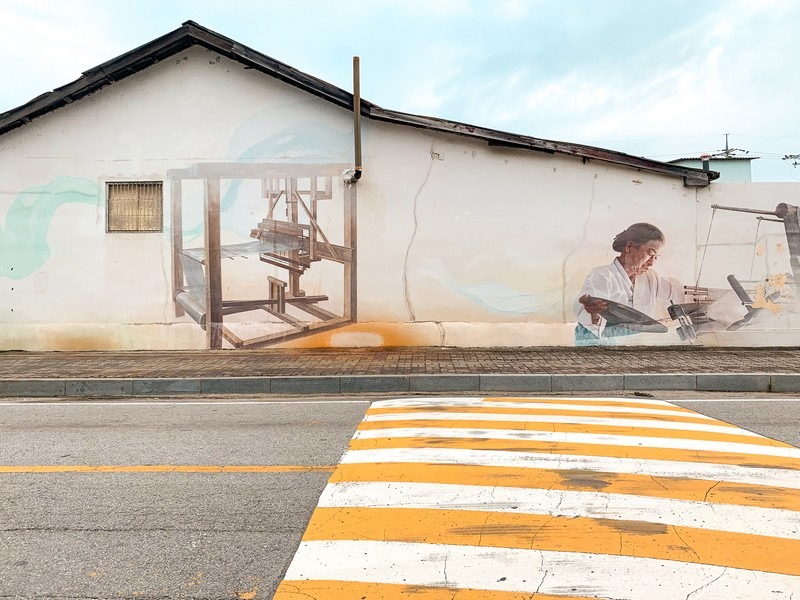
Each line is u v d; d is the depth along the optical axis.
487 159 11.62
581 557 3.28
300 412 7.23
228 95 11.80
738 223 11.49
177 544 3.57
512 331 11.66
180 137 11.85
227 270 11.80
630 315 11.62
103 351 11.75
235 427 6.48
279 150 11.77
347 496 4.24
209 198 11.80
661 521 3.74
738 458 5.03
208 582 3.12
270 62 11.24
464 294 11.68
